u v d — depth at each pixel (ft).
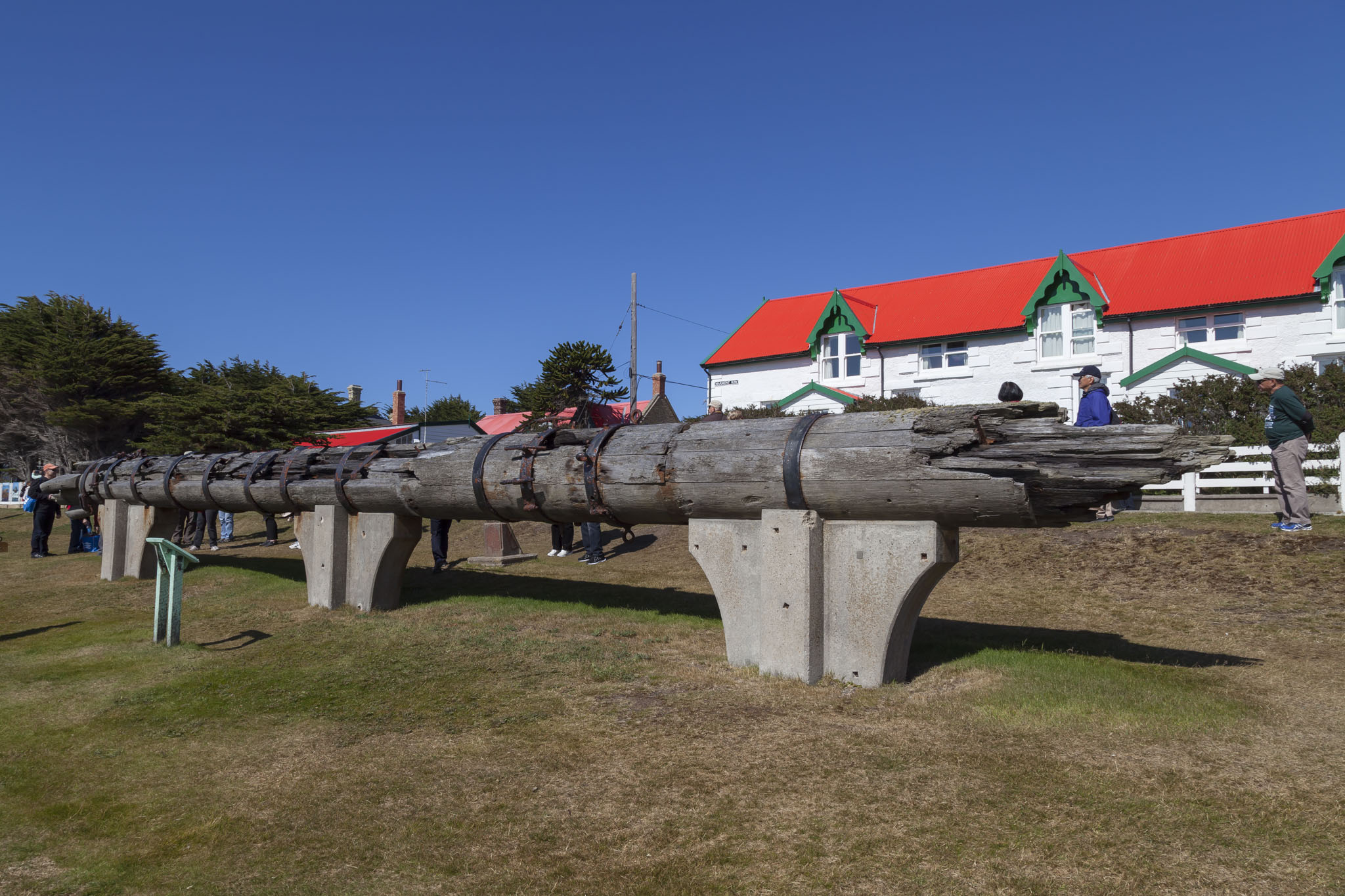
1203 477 38.22
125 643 21.72
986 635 19.13
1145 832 9.17
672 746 12.54
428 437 111.34
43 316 121.80
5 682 18.01
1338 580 22.44
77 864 9.64
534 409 110.32
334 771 12.23
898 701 14.17
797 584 15.60
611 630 20.76
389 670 17.85
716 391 94.12
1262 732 12.02
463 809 10.68
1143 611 21.67
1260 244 71.05
